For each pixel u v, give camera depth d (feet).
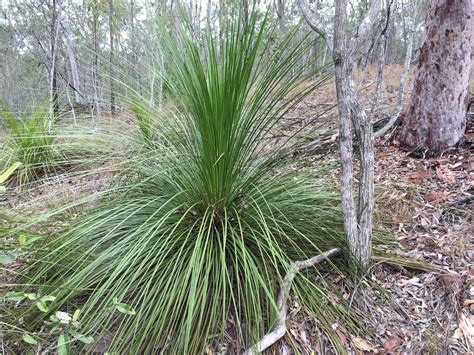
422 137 9.45
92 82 8.46
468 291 5.16
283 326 4.39
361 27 4.46
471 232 6.40
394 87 17.57
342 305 5.05
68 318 3.33
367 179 5.11
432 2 8.84
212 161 5.01
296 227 5.80
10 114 11.44
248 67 4.46
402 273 5.65
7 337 4.46
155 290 4.66
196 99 4.73
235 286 5.03
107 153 7.86
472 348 4.47
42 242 5.49
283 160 6.31
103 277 4.65
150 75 6.98
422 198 7.65
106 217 5.24
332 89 11.70
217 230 5.38
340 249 5.62
